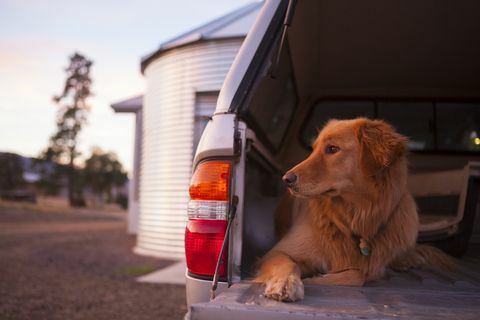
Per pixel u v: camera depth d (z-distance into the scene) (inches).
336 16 126.6
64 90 1453.0
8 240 458.6
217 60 360.5
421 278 81.8
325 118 168.2
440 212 129.6
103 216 1127.6
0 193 1362.0
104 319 168.4
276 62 83.2
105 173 1828.2
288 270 65.2
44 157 1448.1
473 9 122.3
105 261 325.7
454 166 159.2
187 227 69.4
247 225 84.0
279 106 120.3
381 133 83.9
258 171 101.8
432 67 153.9
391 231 85.0
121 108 534.3
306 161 86.1
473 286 74.1
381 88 168.9
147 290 222.2
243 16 405.7
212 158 69.9
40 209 1085.8
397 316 48.4
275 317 48.8
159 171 386.6
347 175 84.8
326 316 48.2
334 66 155.6
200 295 66.6
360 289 63.9
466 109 165.6
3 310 178.5
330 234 84.4
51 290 219.6
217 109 73.1
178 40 384.8
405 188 92.2
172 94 380.5
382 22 130.1
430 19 127.5
